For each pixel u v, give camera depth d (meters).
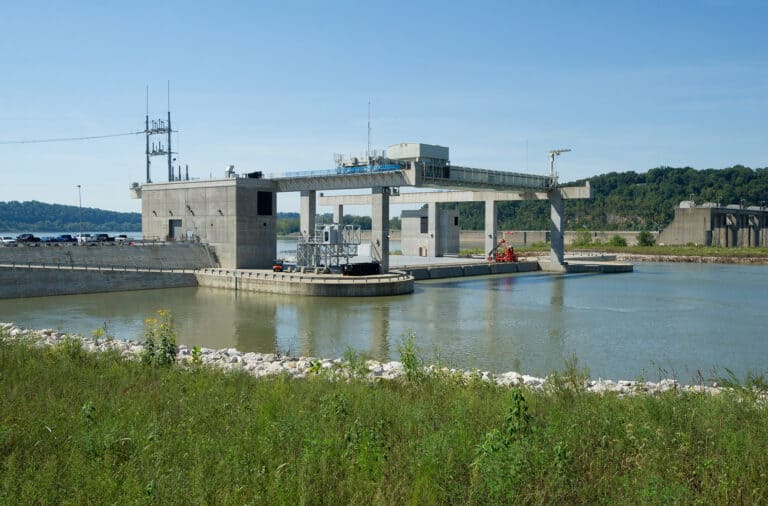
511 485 10.45
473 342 41.97
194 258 84.38
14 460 11.33
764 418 14.80
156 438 12.78
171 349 23.38
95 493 10.20
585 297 68.38
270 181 87.19
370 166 78.88
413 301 64.19
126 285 71.75
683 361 36.50
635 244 185.25
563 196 105.12
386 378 22.97
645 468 11.58
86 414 14.03
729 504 10.48
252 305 60.09
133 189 101.50
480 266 99.94
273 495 10.30
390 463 11.97
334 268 78.62
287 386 18.89
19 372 19.00
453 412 15.23
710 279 91.44
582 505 10.38
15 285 63.31
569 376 22.98
